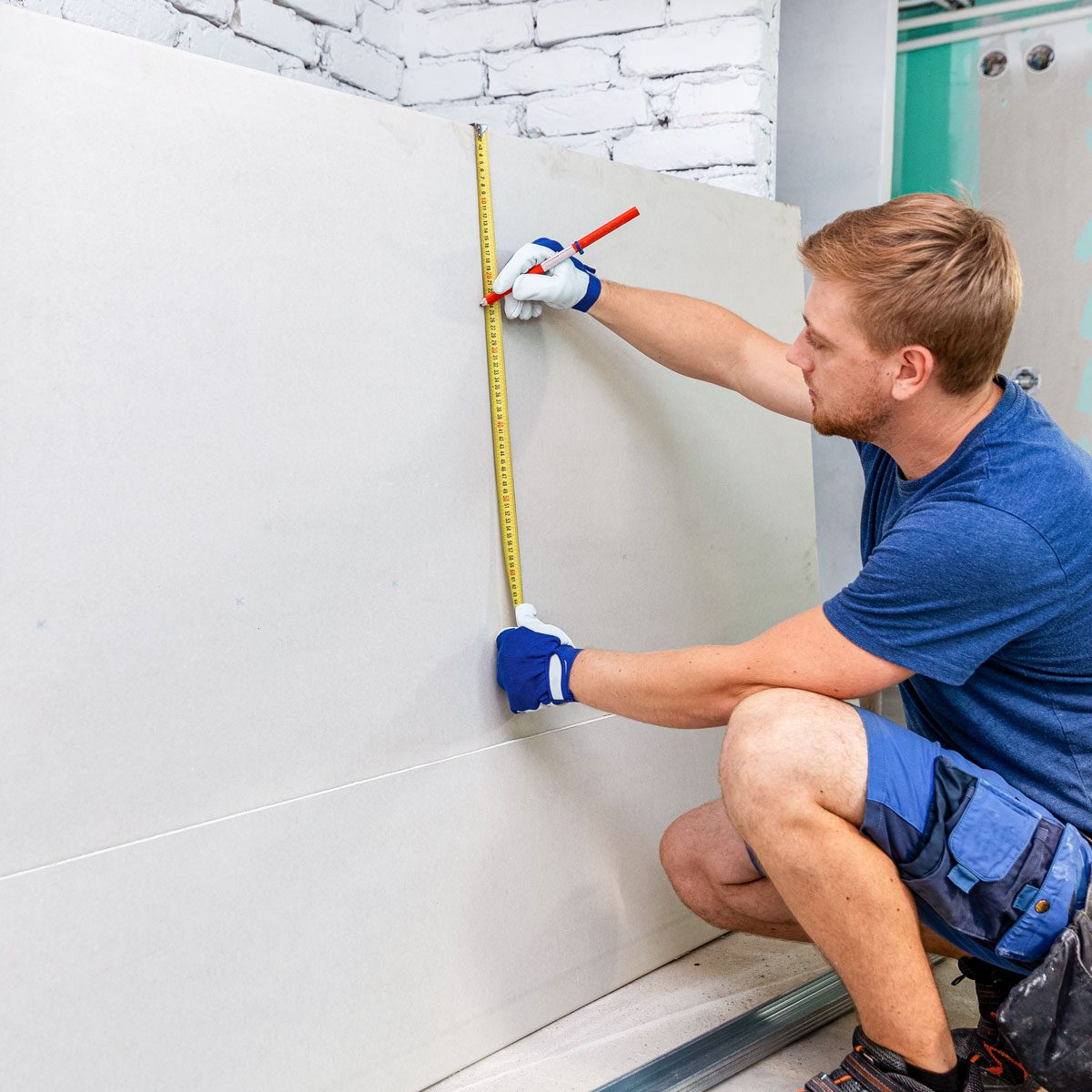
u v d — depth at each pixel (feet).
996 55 8.85
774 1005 5.53
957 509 4.22
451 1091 4.83
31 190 3.44
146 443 3.77
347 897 4.51
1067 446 4.44
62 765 3.60
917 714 5.09
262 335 4.11
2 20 3.34
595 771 5.74
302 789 4.34
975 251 4.11
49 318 3.50
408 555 4.72
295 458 4.25
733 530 6.68
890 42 8.71
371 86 8.12
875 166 8.84
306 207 4.24
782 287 7.15
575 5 7.93
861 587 4.35
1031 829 4.29
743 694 4.60
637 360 5.94
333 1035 4.47
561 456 5.48
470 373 4.98
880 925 4.26
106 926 3.73
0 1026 3.48
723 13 7.61
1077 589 4.24
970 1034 4.81
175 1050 3.94
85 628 3.64
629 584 5.92
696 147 7.77
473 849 5.07
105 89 3.61
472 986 5.06
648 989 5.86
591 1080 4.91
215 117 3.92
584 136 8.04
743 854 5.33
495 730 5.18
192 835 3.97
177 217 3.82
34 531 3.50
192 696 3.95
